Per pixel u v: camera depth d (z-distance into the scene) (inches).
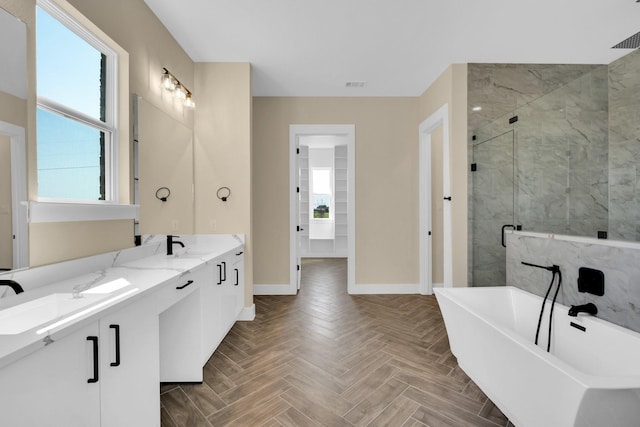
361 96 154.9
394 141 155.8
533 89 123.5
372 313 125.6
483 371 67.8
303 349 93.1
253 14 90.2
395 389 72.4
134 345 46.7
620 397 41.8
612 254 69.1
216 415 63.0
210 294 80.7
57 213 53.7
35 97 49.7
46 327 32.6
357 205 156.2
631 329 65.3
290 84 140.6
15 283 41.1
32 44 49.1
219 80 117.9
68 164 61.3
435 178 160.2
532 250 93.5
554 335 75.7
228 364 83.9
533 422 52.7
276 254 154.3
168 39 98.0
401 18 92.9
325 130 154.6
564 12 90.4
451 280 122.0
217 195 117.6
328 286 170.6
